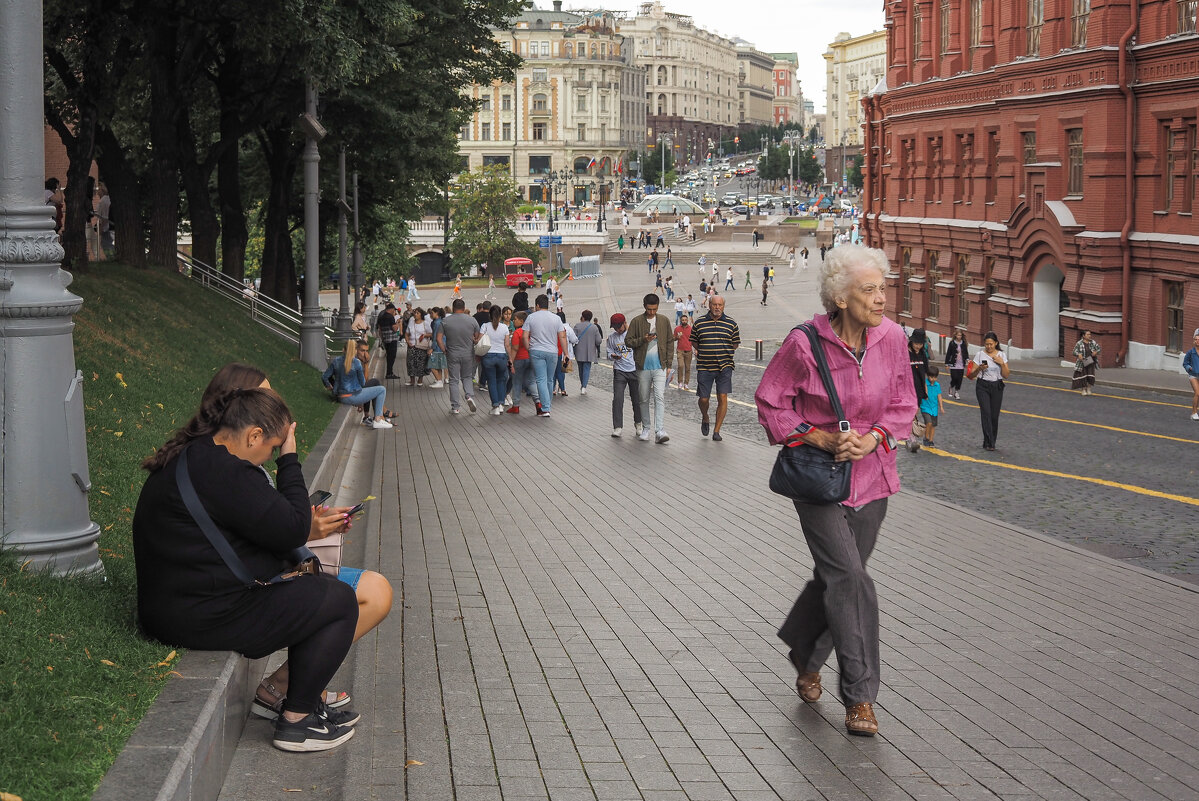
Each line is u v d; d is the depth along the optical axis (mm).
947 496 14711
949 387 35156
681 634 7801
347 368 21656
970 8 47625
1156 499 14531
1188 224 34312
